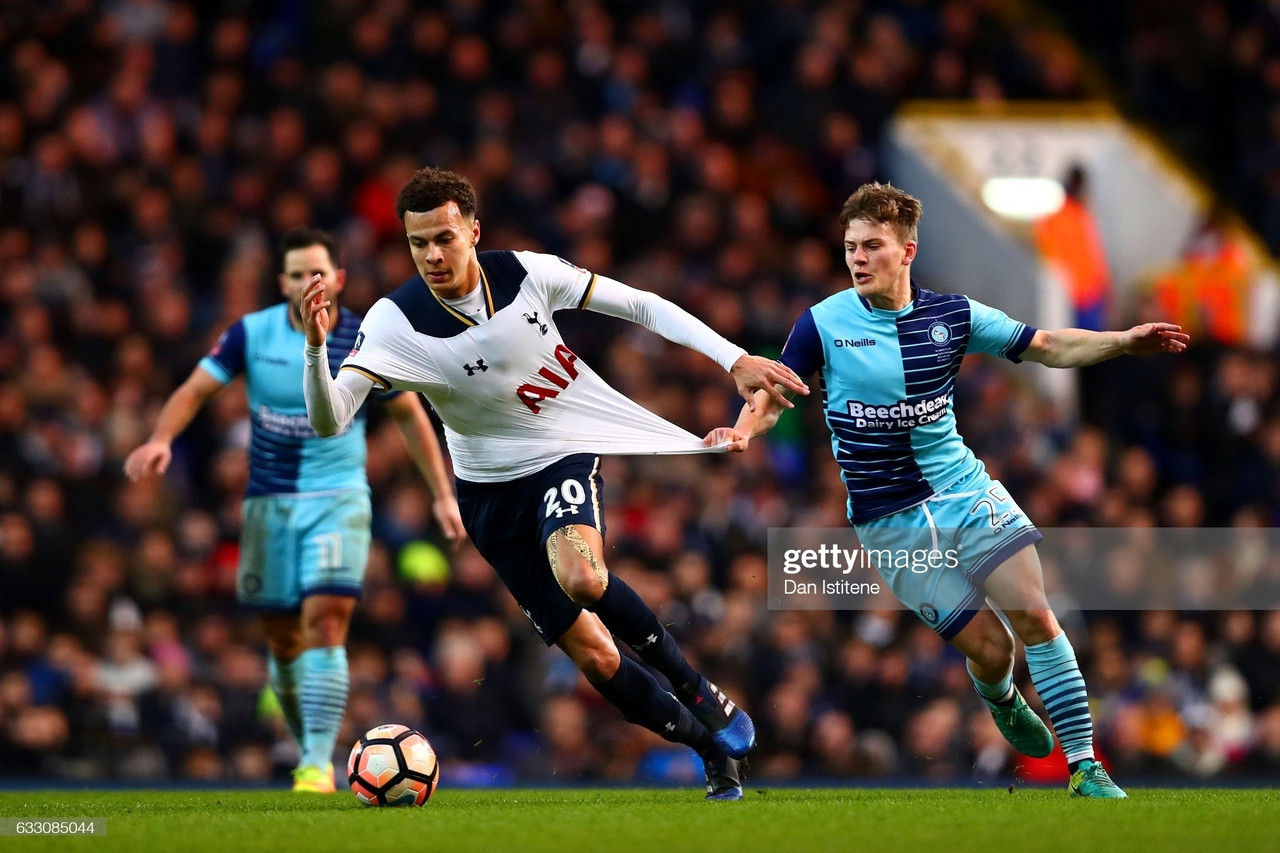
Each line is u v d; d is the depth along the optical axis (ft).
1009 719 71.26
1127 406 152.66
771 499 134.72
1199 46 189.26
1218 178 180.45
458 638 116.37
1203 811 57.88
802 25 180.34
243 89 168.86
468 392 64.03
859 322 68.28
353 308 143.54
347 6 170.09
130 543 122.83
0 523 122.01
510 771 113.29
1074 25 193.47
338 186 156.46
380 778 64.28
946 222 168.45
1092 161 172.04
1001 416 142.51
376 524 125.18
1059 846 47.55
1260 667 124.98
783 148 172.65
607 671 65.05
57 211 153.89
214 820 57.41
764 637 117.60
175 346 139.44
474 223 62.54
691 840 49.08
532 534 65.98
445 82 167.63
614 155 161.89
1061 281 159.43
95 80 166.91
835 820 54.90
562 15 175.94
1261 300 167.94
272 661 87.81
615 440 65.82
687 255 156.46
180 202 152.87
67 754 112.16
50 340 143.02
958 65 178.40
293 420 83.92
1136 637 126.72
